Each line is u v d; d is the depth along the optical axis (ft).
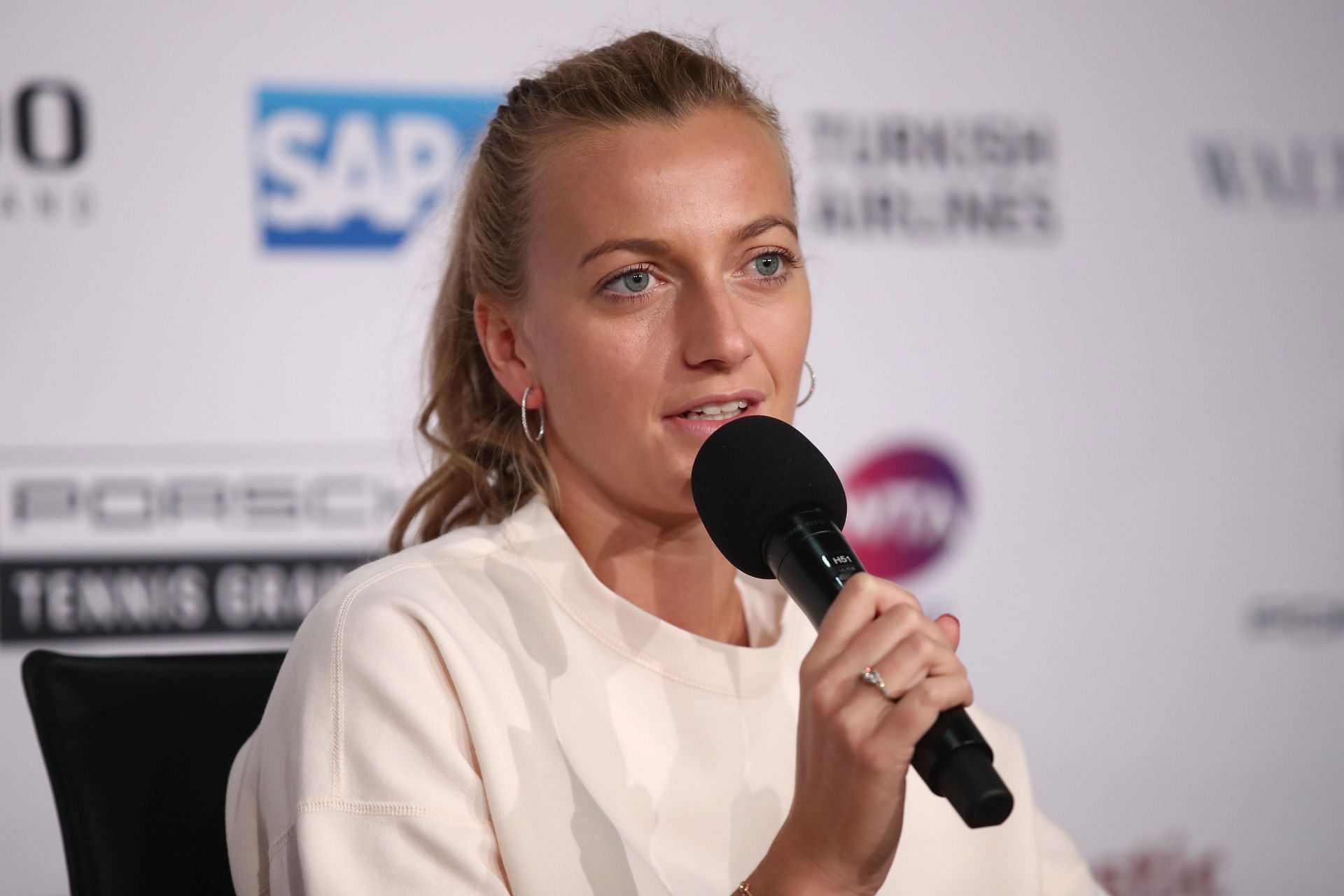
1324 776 42.98
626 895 16.84
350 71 38.75
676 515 18.56
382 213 38.91
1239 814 42.60
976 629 41.78
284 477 38.45
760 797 18.51
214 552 38.14
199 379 38.01
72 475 37.37
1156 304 42.63
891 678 12.66
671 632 18.58
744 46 40.45
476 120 39.32
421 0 39.04
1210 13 42.96
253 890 18.13
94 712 20.27
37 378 37.09
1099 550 42.29
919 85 41.52
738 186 17.58
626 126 17.85
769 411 17.92
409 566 18.44
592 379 17.71
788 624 20.17
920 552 41.47
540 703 17.71
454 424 21.90
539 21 39.65
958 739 12.53
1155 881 42.27
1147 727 42.34
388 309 38.88
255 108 38.27
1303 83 43.34
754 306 17.83
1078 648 42.14
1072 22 42.29
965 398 41.78
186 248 37.88
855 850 13.42
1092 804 42.04
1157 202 42.68
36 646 37.19
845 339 41.11
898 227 41.42
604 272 17.56
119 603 37.65
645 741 18.20
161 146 37.73
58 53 37.17
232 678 21.08
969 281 41.78
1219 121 42.98
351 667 16.85
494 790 16.67
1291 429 43.04
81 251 37.29
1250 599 42.80
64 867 37.22
